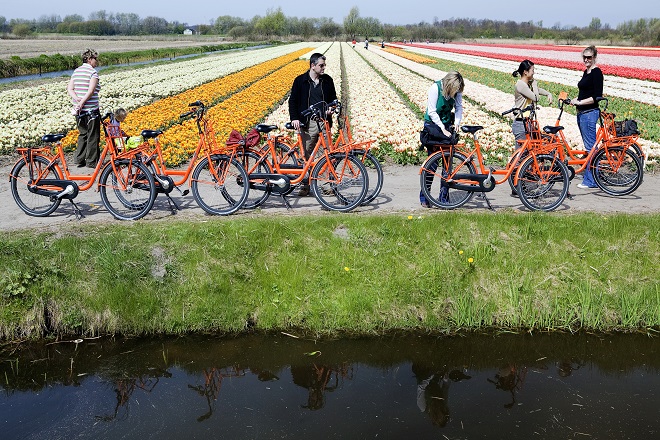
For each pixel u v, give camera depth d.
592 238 6.73
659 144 12.77
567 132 14.47
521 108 8.48
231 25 158.62
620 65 40.59
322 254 6.46
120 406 4.68
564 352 5.66
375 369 5.33
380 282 6.23
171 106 19.45
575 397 4.83
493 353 5.63
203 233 6.54
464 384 5.07
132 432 4.29
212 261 6.28
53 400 4.77
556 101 21.00
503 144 13.11
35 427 4.37
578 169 9.27
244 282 6.19
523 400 4.79
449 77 7.57
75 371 5.27
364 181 7.86
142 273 6.10
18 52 60.81
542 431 4.30
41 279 5.99
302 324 6.03
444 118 7.85
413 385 5.05
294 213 7.77
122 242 6.40
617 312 6.16
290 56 53.78
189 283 6.11
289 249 6.50
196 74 33.09
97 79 10.19
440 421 4.45
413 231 6.73
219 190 7.95
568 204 8.36
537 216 7.14
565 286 6.31
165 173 7.95
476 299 6.20
